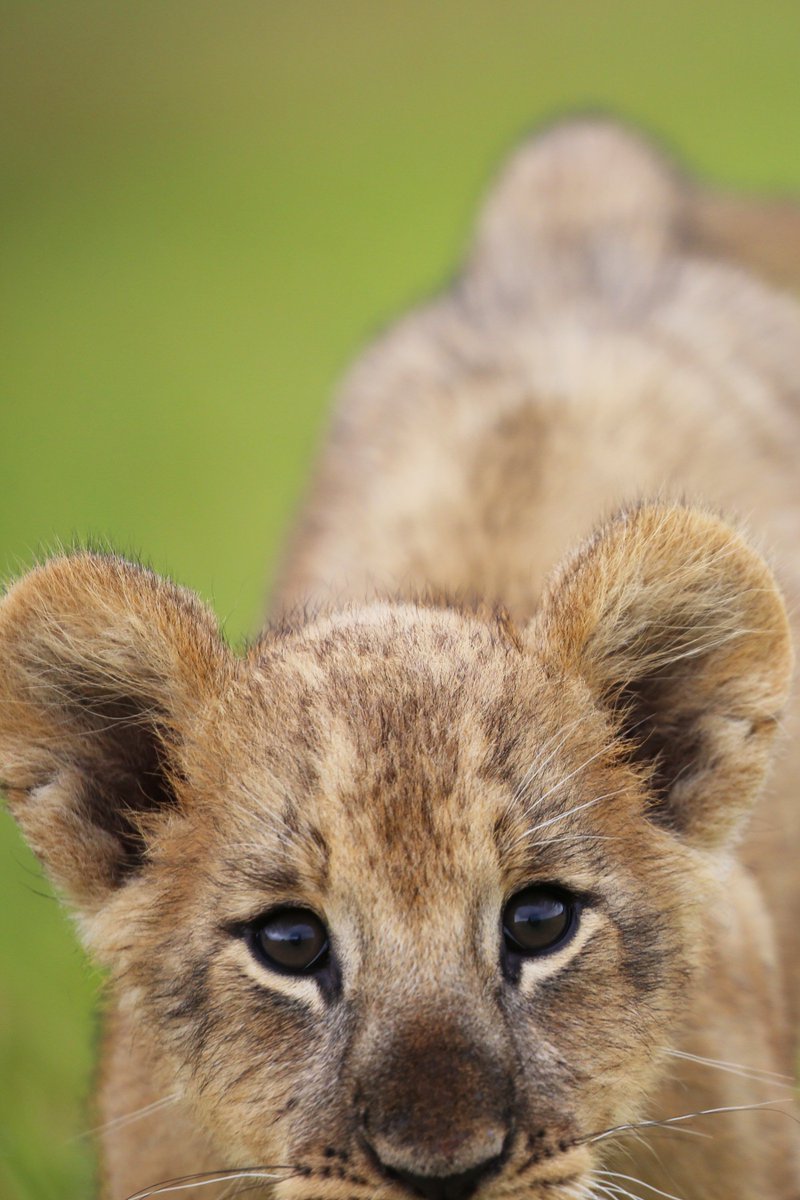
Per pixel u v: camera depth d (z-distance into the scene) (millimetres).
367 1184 7312
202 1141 8641
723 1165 9039
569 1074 7746
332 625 8727
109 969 8523
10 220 36625
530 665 8359
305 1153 7551
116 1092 9242
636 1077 8141
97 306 31125
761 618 8484
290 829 7754
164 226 35719
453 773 7688
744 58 43219
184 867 8227
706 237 17109
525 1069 7574
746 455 12836
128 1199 9023
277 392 26547
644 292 14969
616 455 12055
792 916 10984
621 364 13344
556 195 16609
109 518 21672
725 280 15391
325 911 7695
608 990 7949
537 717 8102
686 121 35781
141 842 8586
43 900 14469
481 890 7602
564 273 15562
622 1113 8211
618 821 8281
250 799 7973
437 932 7480
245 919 7883
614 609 8508
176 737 8547
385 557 11633
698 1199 9000
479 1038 7336
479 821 7629
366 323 28922
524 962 7812
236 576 18828
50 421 26094
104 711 8641
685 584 8516
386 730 7805
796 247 17000
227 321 29922
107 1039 9594
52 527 21422
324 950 7770
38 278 32938
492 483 11859
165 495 22375
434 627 8547
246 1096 7898
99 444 24875
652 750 8891
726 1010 9195
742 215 17281
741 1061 9180
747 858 10305
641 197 16547
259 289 31250
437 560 11234
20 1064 12031
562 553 9836
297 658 8398
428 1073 7180
